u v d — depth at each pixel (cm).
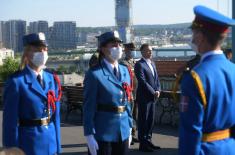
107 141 538
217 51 353
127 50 861
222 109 345
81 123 1170
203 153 342
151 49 852
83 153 855
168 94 1075
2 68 2220
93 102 533
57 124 521
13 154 271
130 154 837
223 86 344
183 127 339
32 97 495
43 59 501
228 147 352
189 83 338
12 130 489
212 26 345
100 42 542
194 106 334
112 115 538
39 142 497
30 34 502
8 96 491
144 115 849
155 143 918
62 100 1338
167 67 2172
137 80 842
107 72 539
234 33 891
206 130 345
